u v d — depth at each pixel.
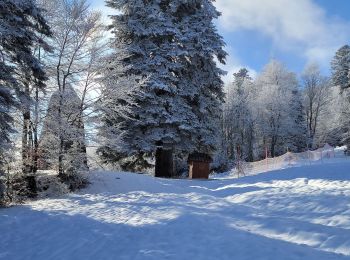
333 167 18.30
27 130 17.62
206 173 25.14
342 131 68.44
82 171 18.72
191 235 8.42
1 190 15.05
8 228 10.94
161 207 12.49
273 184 16.11
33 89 18.16
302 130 70.69
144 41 26.09
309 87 75.44
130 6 25.88
